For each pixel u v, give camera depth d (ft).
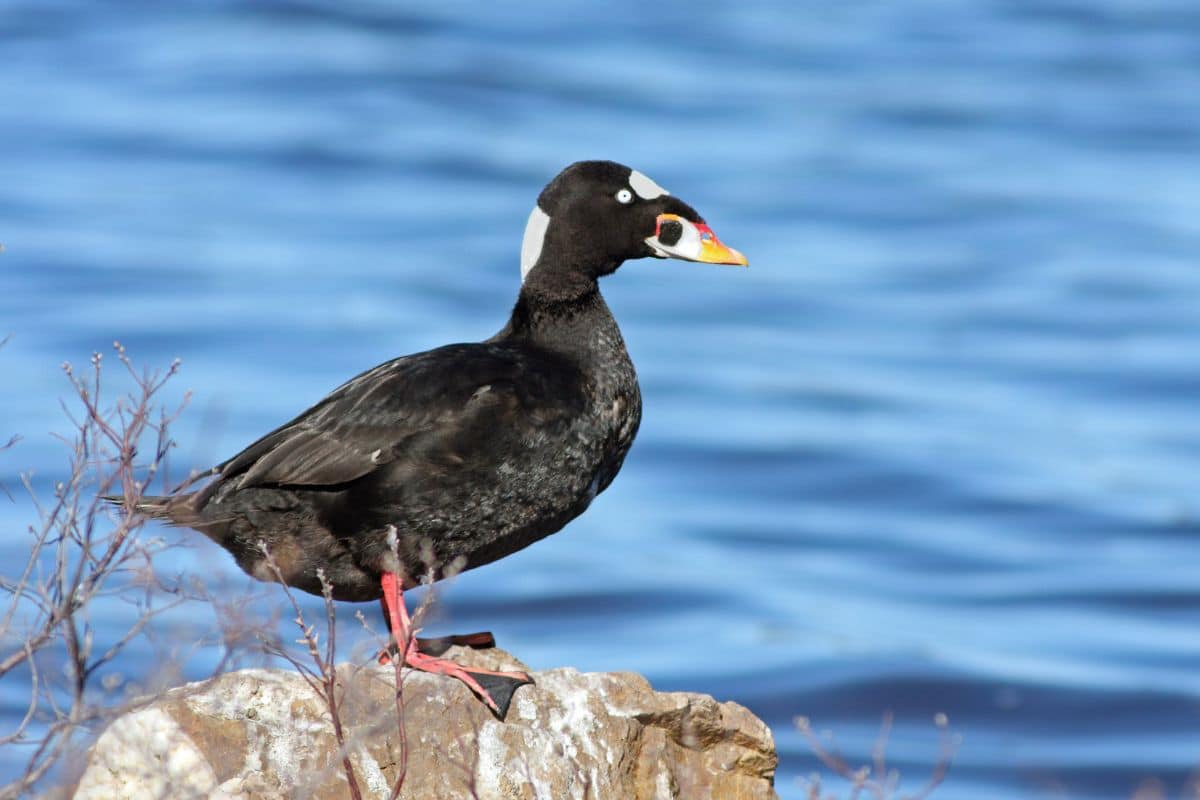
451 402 39.52
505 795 36.91
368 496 39.17
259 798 34.86
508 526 40.68
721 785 39.11
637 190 43.42
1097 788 83.51
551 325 42.98
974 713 92.99
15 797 33.01
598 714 38.09
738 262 43.42
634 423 42.80
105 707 33.37
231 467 39.52
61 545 34.17
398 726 36.06
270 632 34.71
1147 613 108.88
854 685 94.94
